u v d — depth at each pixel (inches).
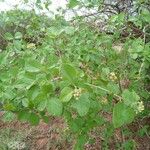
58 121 200.7
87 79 78.2
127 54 124.9
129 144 146.4
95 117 92.6
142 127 147.8
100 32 141.3
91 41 125.8
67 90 67.6
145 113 139.3
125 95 67.8
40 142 191.3
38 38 142.6
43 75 74.4
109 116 128.2
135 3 136.2
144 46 102.7
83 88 69.5
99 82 80.0
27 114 87.0
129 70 124.8
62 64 68.8
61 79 72.7
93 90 76.6
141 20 117.3
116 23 126.5
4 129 207.6
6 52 111.3
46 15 153.3
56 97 71.6
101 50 123.1
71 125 92.3
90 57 114.6
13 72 91.4
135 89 119.4
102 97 83.0
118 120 67.3
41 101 71.7
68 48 117.2
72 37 124.3
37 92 74.2
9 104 85.8
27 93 78.4
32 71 75.7
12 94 86.2
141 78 123.1
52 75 74.6
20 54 112.5
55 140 187.9
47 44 118.5
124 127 150.3
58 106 70.1
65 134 178.2
